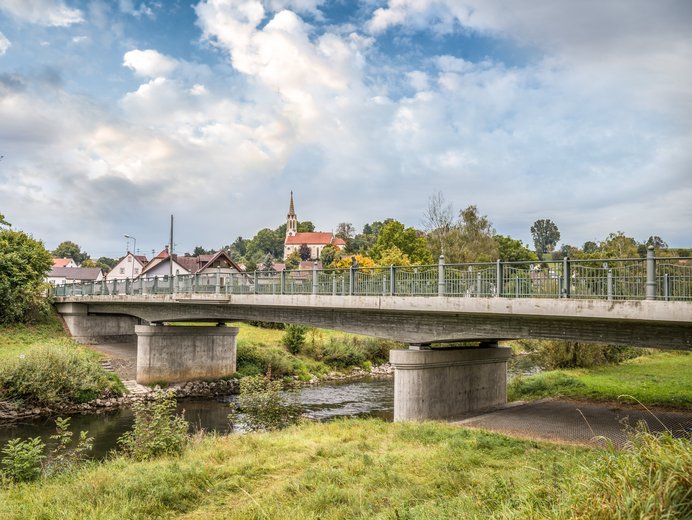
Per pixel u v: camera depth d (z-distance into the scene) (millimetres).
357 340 50062
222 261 69000
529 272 15938
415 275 19250
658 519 4953
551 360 36250
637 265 13602
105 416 27672
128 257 98125
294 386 37125
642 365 37812
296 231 172500
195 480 11508
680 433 16812
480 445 14344
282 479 11852
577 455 12547
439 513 8234
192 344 36500
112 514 9180
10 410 26953
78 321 47000
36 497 10664
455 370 22031
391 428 17375
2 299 43969
